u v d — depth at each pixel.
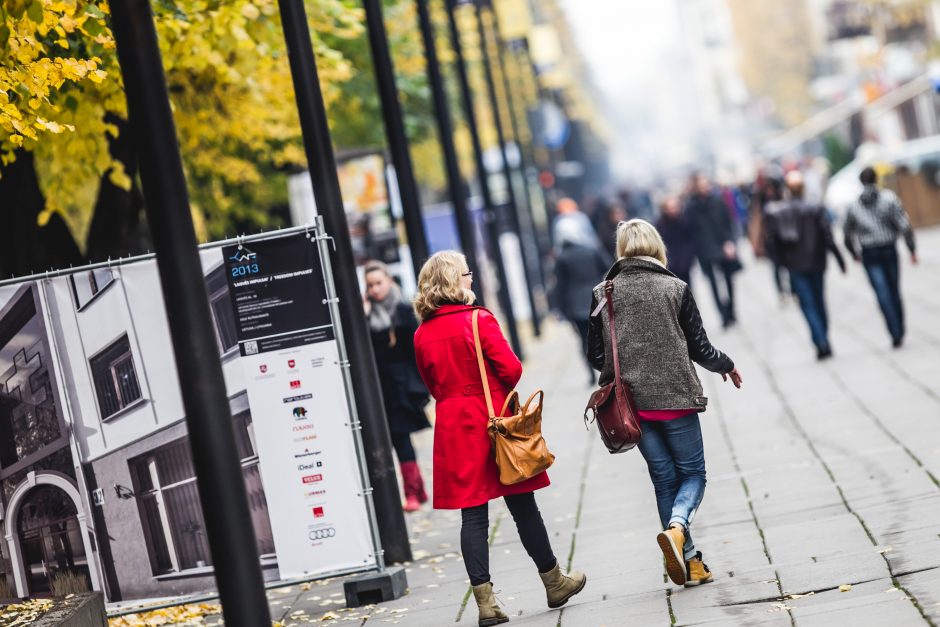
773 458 20.62
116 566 15.62
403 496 23.20
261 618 11.68
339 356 15.61
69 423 15.62
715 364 13.70
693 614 12.55
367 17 26.70
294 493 15.70
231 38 22.14
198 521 15.46
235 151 30.64
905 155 66.31
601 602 13.70
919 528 14.57
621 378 13.59
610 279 13.84
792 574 13.54
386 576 15.68
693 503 13.45
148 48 11.12
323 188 16.66
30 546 15.73
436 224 51.91
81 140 21.44
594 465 22.95
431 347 13.45
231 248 15.58
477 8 54.44
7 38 15.07
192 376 11.39
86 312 15.56
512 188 53.91
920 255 53.88
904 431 20.92
